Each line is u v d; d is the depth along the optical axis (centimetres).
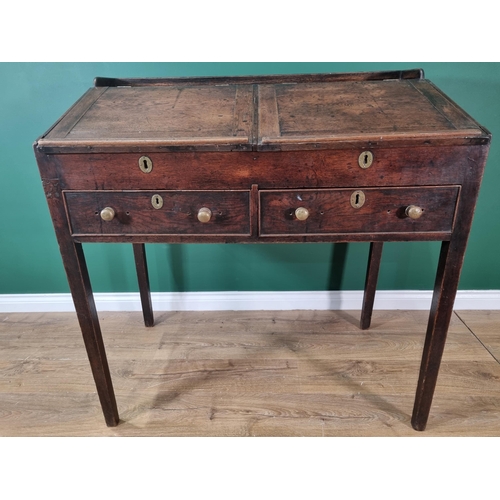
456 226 105
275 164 100
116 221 108
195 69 149
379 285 187
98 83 134
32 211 172
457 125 98
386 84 125
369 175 101
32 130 157
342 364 162
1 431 139
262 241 110
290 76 142
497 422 138
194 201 105
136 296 191
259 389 152
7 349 172
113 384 155
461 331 176
